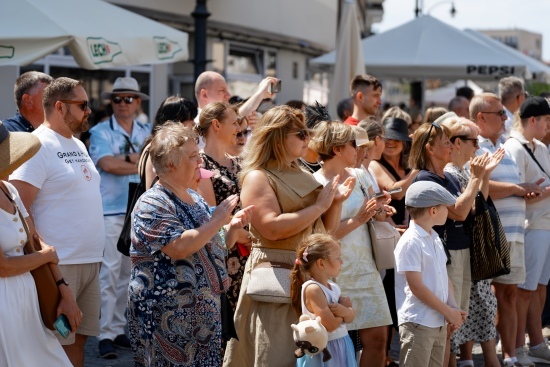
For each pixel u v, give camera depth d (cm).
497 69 1427
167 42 917
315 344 514
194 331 493
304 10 2277
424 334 611
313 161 688
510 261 751
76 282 605
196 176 507
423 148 717
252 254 562
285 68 2222
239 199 612
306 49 2344
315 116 756
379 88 930
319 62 1525
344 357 546
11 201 509
